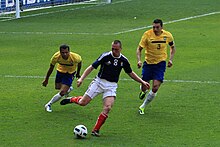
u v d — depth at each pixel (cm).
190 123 2823
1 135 2619
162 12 8062
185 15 7712
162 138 2578
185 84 3719
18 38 5925
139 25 6819
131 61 4588
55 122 2838
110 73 2622
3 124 2806
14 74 4103
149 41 2998
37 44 5522
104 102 2620
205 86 3656
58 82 3088
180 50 5066
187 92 3491
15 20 7500
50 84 3762
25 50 5184
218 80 3838
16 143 2497
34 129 2719
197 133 2655
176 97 3362
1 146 2455
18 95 3444
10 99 3341
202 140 2548
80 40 5722
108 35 6038
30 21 7362
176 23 6944
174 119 2898
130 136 2606
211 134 2639
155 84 2981
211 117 2931
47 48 5281
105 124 2800
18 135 2619
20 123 2820
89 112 3034
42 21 7344
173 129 2720
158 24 2986
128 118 2917
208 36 5878
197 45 5334
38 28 6681
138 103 3238
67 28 6644
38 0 8956
